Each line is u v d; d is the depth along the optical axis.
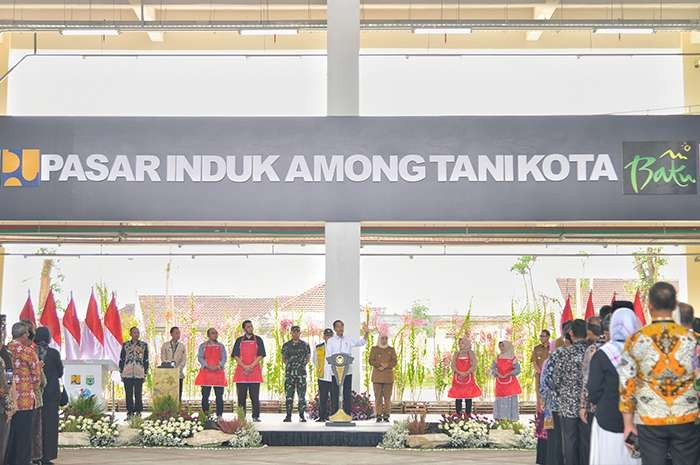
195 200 15.40
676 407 5.79
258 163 15.44
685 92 21.69
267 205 15.38
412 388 19.88
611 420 6.45
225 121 15.49
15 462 9.44
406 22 16.22
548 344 13.42
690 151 15.35
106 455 12.26
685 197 15.31
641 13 20.05
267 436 13.80
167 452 12.73
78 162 15.44
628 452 6.42
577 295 27.72
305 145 15.48
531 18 20.30
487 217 15.34
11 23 15.84
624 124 15.40
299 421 15.42
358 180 15.41
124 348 15.63
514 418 14.44
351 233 15.71
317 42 21.22
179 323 23.66
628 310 6.59
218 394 15.41
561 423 8.68
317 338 20.77
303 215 15.39
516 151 15.41
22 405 9.46
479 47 21.14
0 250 21.00
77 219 15.37
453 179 15.38
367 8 19.89
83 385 15.77
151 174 15.43
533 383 20.84
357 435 13.85
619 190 15.34
